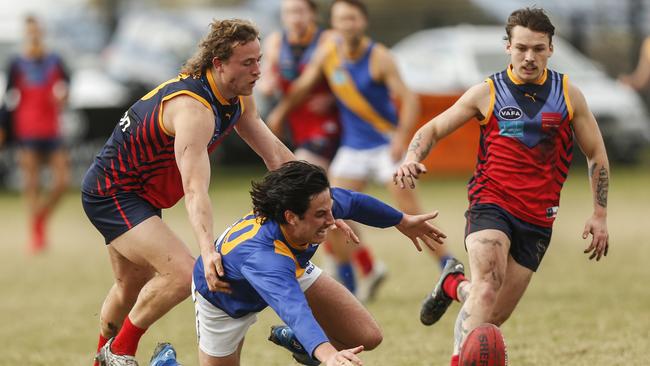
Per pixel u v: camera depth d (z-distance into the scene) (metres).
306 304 14.85
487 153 18.59
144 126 17.64
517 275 18.45
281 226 15.78
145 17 65.88
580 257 36.34
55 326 26.72
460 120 18.69
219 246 16.34
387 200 52.94
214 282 15.84
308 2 31.66
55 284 33.72
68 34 78.31
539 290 29.73
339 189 17.17
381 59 29.48
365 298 28.95
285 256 15.57
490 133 18.53
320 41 31.64
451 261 19.31
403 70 64.81
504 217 18.17
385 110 29.92
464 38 65.06
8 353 23.53
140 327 18.08
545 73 18.52
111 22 80.19
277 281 15.14
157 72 62.22
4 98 43.16
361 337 17.56
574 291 29.41
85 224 50.56
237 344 17.02
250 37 17.11
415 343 23.08
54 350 23.80
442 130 18.78
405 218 17.44
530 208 18.23
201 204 16.67
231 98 17.69
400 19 83.88
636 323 24.42
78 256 40.44
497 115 18.39
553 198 18.50
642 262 34.81
